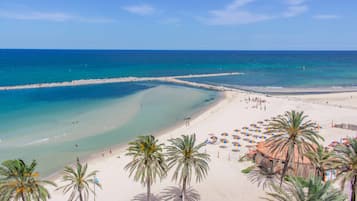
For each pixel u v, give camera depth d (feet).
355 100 335.26
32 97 343.67
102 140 200.85
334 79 521.24
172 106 306.35
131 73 604.49
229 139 204.13
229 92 385.50
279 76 570.46
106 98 343.26
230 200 120.88
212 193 126.21
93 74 574.97
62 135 209.26
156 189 130.00
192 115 271.49
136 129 226.38
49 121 242.78
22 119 247.50
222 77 556.51
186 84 462.19
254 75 586.04
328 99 341.62
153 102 324.19
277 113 271.90
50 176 147.02
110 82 474.49
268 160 147.54
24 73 572.92
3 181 84.84
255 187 131.03
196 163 108.58
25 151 178.70
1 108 285.64
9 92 374.22
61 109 284.41
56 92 379.76
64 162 164.45
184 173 106.63
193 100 338.75
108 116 261.65
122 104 310.45
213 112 280.92
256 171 146.82
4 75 536.83
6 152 176.24
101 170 152.35
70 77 522.06
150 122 246.06
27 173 87.15
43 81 467.52
